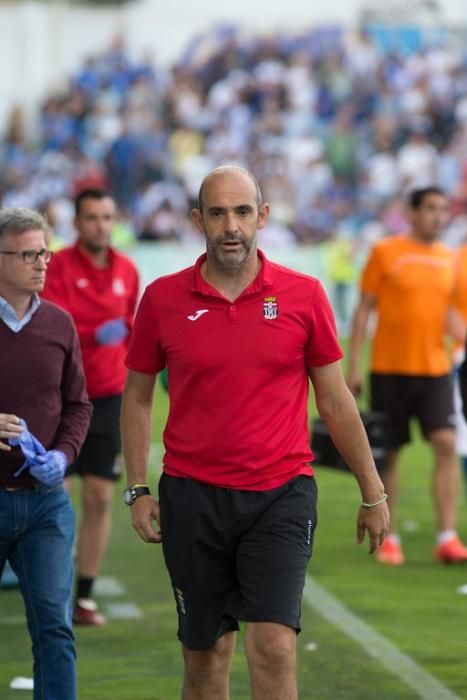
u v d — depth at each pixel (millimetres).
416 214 31656
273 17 124562
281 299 16344
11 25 116125
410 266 31547
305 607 27281
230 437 16250
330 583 29531
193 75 115750
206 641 16672
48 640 17438
